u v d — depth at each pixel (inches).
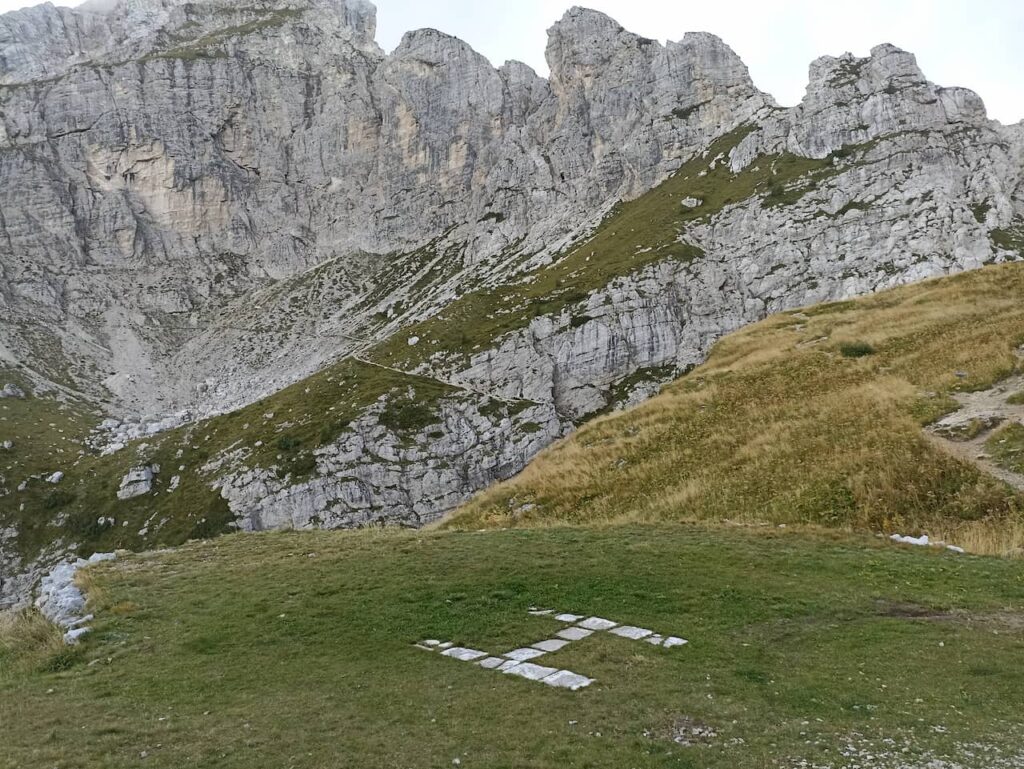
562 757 498.3
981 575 848.9
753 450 1439.5
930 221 6737.2
